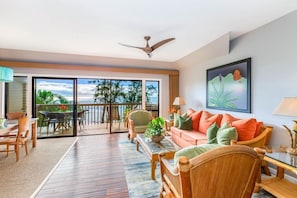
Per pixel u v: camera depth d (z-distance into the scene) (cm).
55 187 226
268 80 274
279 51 256
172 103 588
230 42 353
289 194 188
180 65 560
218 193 122
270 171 265
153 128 310
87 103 637
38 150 374
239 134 255
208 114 380
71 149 384
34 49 419
